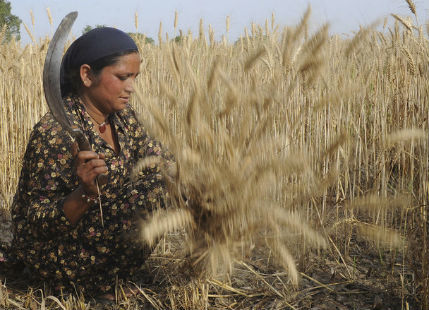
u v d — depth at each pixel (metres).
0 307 1.94
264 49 1.76
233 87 1.55
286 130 2.09
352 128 2.90
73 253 1.89
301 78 2.02
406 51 2.40
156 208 1.86
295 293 2.04
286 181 1.79
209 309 1.95
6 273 2.19
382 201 1.63
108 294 2.02
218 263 1.66
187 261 1.83
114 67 1.76
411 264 1.99
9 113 4.04
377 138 2.91
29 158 1.83
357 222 2.12
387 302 2.00
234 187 1.55
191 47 3.25
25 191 1.88
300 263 2.25
